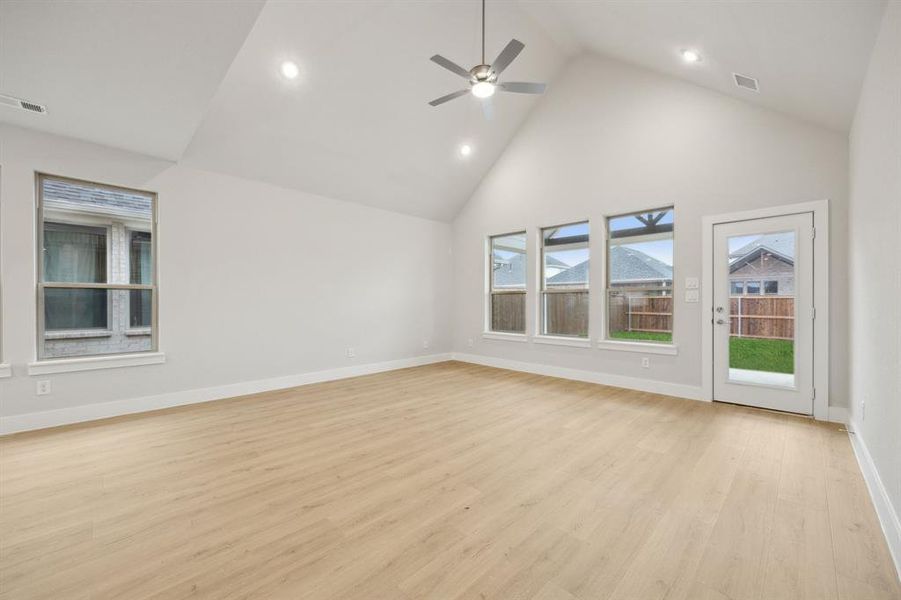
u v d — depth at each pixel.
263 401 4.16
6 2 1.95
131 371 3.73
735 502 2.09
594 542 1.75
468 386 4.83
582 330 5.30
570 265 5.48
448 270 6.84
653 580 1.51
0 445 2.92
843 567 1.58
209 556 1.66
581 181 5.13
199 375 4.14
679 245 4.28
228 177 4.34
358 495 2.19
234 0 2.10
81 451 2.80
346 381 5.14
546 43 4.85
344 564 1.61
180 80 2.66
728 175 3.96
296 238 4.91
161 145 3.61
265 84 3.75
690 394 4.20
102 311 3.68
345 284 5.41
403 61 4.15
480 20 4.17
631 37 3.85
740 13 2.44
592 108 5.03
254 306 4.54
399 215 6.08
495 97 5.17
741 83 3.46
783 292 3.66
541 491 2.22
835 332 3.38
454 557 1.65
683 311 4.25
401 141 5.03
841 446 2.85
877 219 2.21
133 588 1.47
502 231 6.11
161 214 3.91
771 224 3.71
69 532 1.83
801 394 3.55
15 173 3.20
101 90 2.73
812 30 2.27
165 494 2.20
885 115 2.01
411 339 6.26
